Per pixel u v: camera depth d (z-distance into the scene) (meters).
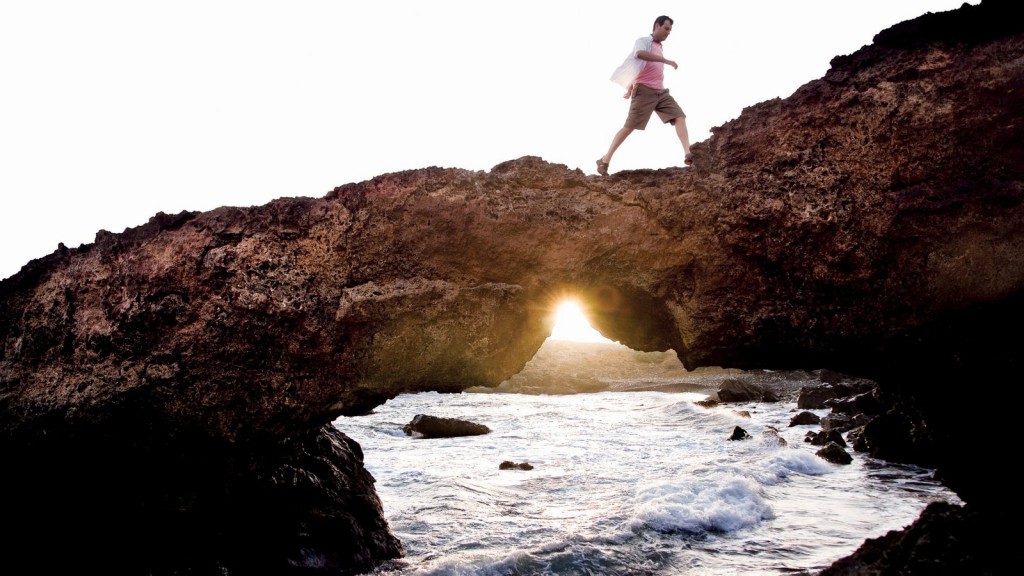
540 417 22.34
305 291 4.91
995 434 4.69
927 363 4.58
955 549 3.83
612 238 4.90
